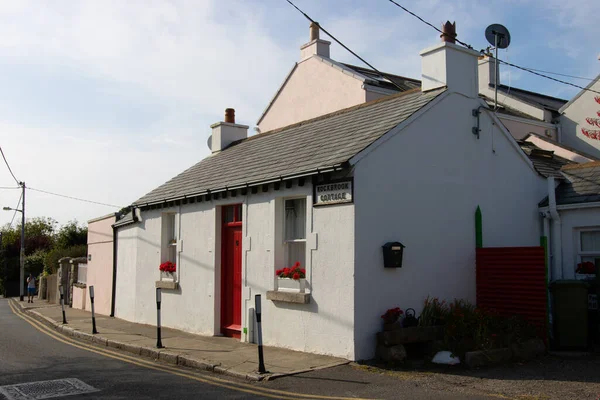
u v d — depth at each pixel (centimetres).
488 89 2278
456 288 1091
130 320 1723
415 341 939
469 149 1152
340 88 2116
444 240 1083
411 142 1046
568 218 1234
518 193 1242
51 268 3634
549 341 1045
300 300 1022
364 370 877
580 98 1978
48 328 1658
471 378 822
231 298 1288
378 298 964
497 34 1841
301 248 1098
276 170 1124
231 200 1259
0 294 4875
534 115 2072
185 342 1198
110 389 798
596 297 1072
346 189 959
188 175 1616
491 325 993
